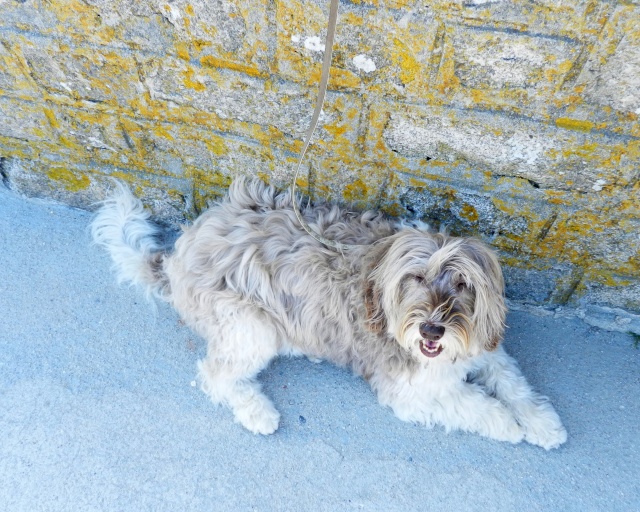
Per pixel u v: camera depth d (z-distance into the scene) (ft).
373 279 3.21
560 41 2.70
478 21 2.72
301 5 2.85
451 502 3.41
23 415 3.59
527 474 3.51
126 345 3.91
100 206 4.43
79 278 4.17
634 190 3.17
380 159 3.44
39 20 3.21
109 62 3.34
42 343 3.87
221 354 3.60
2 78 3.59
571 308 4.07
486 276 3.08
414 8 2.74
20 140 4.02
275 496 3.40
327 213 3.64
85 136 3.85
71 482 3.39
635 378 3.87
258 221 3.59
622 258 3.58
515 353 3.97
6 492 3.34
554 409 3.73
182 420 3.64
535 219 3.49
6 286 4.09
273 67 3.14
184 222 4.35
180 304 3.70
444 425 3.65
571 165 3.14
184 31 3.09
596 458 3.57
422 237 3.13
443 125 3.15
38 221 4.44
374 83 3.07
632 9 2.54
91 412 3.63
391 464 3.53
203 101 3.40
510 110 3.01
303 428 3.65
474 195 3.47
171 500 3.37
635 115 2.87
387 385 3.55
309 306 3.45
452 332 2.98
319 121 3.31
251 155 3.65
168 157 3.85
